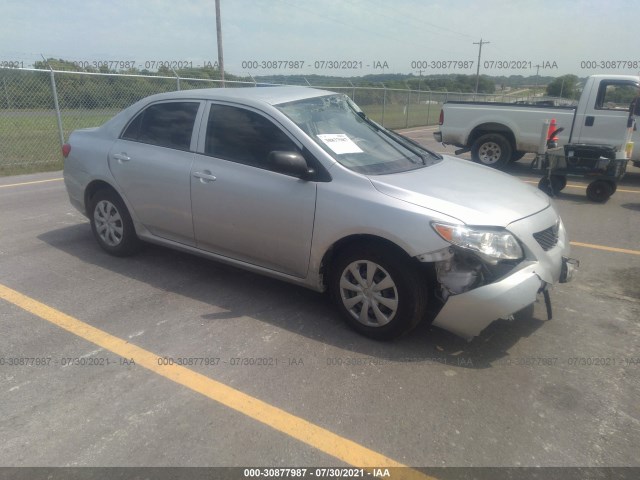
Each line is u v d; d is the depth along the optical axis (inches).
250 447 102.6
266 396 118.3
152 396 117.8
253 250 160.7
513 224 134.0
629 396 120.3
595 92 378.0
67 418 110.0
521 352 138.9
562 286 183.3
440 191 141.8
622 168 309.1
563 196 338.6
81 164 201.2
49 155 468.1
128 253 201.5
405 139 187.5
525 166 457.1
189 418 110.7
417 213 131.3
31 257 203.0
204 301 166.2
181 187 170.4
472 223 129.2
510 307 126.8
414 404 116.1
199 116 172.2
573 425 110.1
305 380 124.5
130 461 98.4
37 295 168.9
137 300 166.4
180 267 195.0
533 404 116.8
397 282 134.5
